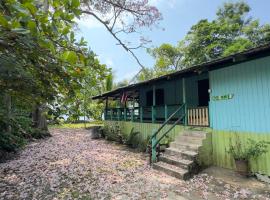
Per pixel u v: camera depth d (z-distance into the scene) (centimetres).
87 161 1004
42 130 1767
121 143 1505
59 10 175
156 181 730
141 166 909
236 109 804
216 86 881
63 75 221
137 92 1767
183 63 2769
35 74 229
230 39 2498
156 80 1141
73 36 195
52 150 1266
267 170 704
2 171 860
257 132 737
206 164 854
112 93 1683
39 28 162
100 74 250
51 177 780
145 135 1334
